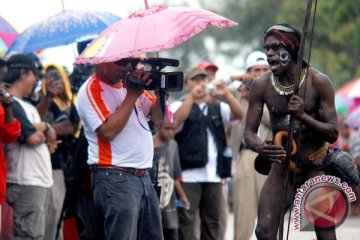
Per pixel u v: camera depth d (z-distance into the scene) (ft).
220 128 72.74
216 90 71.56
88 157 52.85
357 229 95.86
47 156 64.85
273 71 49.80
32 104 70.54
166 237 68.49
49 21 65.82
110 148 51.31
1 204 60.34
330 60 250.37
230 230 104.99
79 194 56.49
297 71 48.03
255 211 70.03
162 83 50.75
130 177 51.39
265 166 51.26
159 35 48.80
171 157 69.00
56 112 70.38
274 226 50.14
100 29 64.85
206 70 81.00
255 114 51.31
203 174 72.18
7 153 63.82
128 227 50.70
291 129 48.47
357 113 138.82
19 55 65.46
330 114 49.24
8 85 64.85
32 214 63.87
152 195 52.65
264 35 50.47
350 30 179.93
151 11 50.37
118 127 50.57
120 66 51.29
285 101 50.14
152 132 53.01
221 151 72.64
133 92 50.31
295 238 73.26
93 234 56.18
